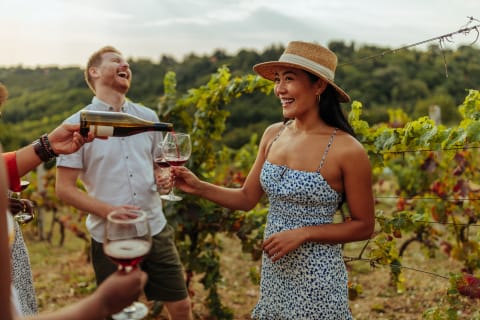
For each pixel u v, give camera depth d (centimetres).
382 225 355
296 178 237
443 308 458
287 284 242
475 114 324
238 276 620
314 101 242
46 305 516
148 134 314
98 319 121
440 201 587
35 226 932
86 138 237
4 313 97
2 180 98
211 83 462
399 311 475
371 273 600
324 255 236
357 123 367
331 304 236
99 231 299
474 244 550
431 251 587
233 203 275
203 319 478
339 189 238
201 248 473
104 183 299
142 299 485
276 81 249
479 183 653
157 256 317
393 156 388
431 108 647
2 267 97
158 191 319
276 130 268
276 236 232
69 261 727
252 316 261
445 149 327
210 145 480
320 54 234
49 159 231
